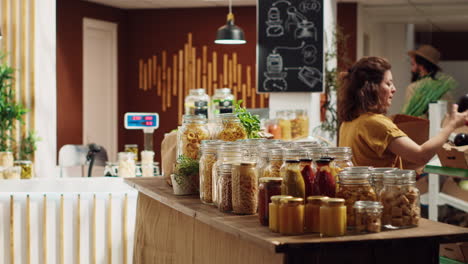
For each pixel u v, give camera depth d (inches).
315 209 71.0
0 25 244.2
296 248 65.8
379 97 118.1
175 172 103.8
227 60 406.6
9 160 206.7
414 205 74.1
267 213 74.9
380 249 70.8
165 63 414.0
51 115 252.8
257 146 92.3
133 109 419.5
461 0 378.3
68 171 304.2
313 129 244.4
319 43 238.4
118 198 159.2
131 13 416.2
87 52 386.3
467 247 123.0
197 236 100.5
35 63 248.5
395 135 112.6
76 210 157.8
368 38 451.5
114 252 159.2
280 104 244.5
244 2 389.7
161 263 118.7
